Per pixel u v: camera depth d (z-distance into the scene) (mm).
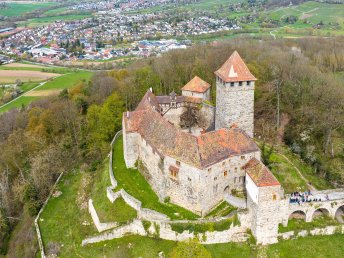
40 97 161375
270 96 121688
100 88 147125
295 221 76375
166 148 80312
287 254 71438
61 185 106375
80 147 120375
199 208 75938
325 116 106688
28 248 87375
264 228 73000
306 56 168500
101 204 87750
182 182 77500
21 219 101062
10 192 109500
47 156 112062
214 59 152125
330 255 70875
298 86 123688
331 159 97750
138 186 88250
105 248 78125
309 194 78812
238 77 90562
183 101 119562
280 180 89125
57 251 82438
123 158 101938
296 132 107750
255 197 72062
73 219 91875
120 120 123750
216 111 99312
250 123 95438
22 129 132625
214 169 76125
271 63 140500
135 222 78438
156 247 74750
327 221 76312
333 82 125062
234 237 74562
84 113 139125
